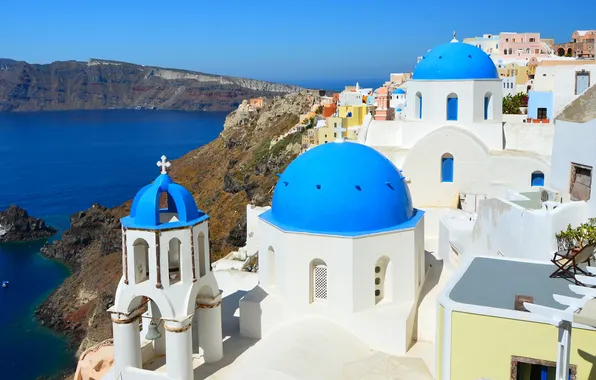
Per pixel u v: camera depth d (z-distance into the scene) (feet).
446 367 49.62
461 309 48.42
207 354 69.92
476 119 116.78
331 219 70.64
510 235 72.33
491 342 47.75
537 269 58.13
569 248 52.80
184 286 64.59
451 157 112.16
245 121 548.72
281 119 482.28
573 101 73.51
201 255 67.77
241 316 75.51
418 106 122.42
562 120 73.87
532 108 149.18
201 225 66.28
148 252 63.72
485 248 81.05
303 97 496.23
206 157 513.86
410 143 120.47
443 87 116.26
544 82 202.59
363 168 73.20
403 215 73.82
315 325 70.13
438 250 98.43
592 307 43.62
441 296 51.60
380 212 71.46
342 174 72.23
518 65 297.53
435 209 109.19
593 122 65.36
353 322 70.33
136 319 66.80
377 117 190.39
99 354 89.25
